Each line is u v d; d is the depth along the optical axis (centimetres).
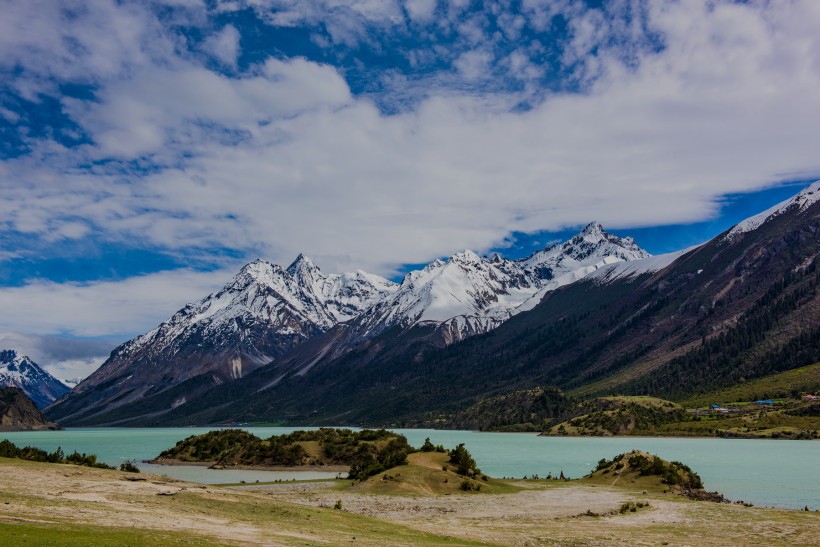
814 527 6575
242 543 4216
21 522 4047
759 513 7462
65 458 8819
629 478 10244
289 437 14788
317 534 5097
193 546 3894
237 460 13712
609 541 5866
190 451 15362
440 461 10469
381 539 5194
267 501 6744
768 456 16312
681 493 9300
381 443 14412
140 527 4434
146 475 7669
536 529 6475
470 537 5853
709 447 19700
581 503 8350
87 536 3809
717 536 6128
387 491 9069
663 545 5706
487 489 9375
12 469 6581
